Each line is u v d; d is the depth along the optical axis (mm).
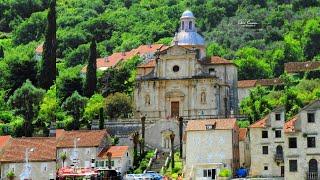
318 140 187875
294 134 189500
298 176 188250
